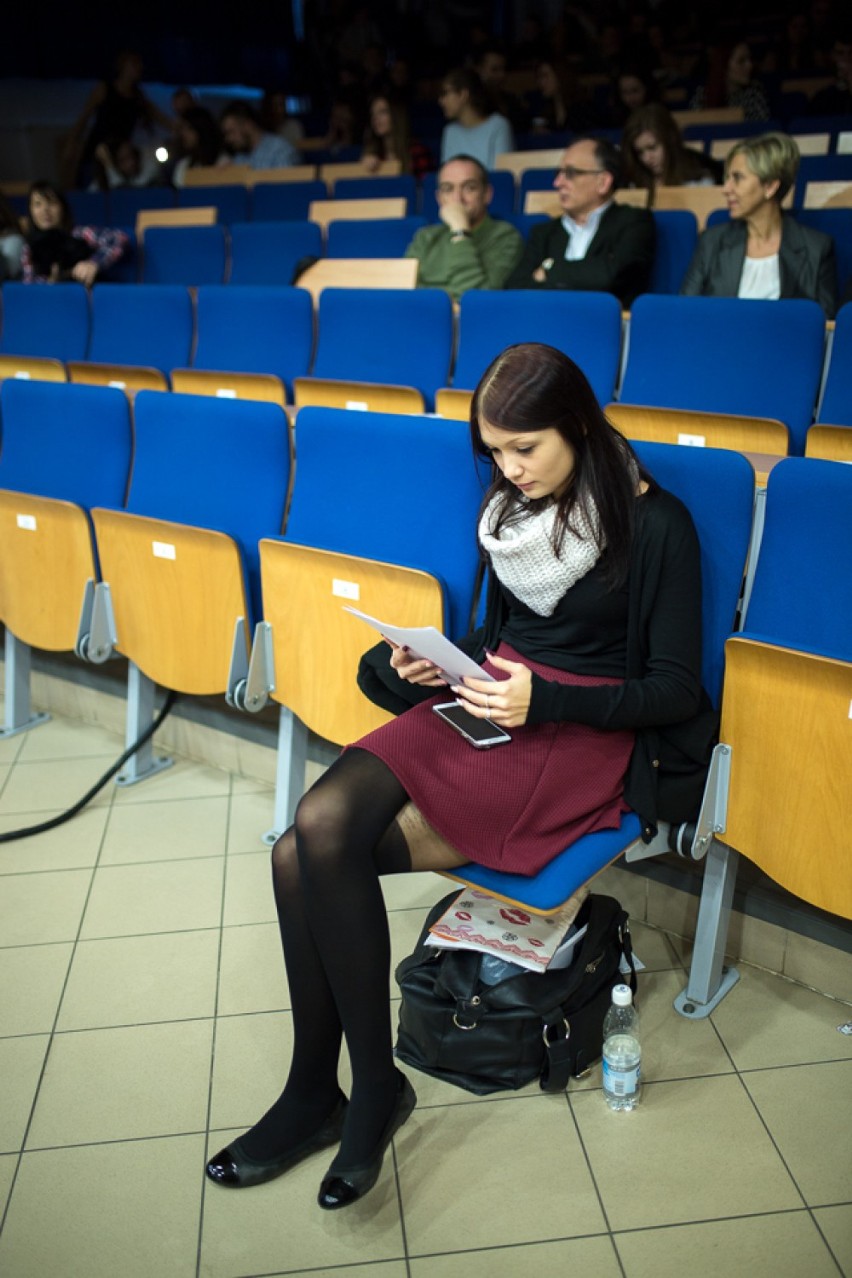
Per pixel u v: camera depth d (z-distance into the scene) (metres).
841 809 1.58
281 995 1.96
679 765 1.72
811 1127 1.63
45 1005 1.95
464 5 9.53
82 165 7.52
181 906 2.22
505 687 1.56
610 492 1.61
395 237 4.76
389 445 2.18
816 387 2.82
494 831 1.56
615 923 1.77
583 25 8.41
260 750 2.67
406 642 1.56
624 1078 1.66
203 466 2.54
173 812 2.58
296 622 2.22
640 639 1.68
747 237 3.49
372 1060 1.52
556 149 6.29
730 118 6.23
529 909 1.51
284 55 10.29
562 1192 1.54
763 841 1.70
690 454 1.81
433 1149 1.62
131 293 4.17
